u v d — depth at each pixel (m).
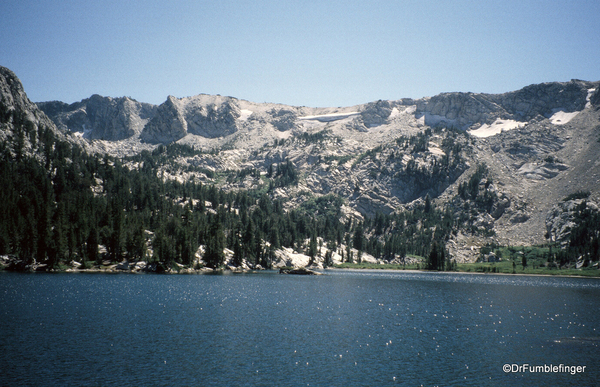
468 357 62.88
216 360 58.84
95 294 111.12
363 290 145.12
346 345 67.88
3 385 48.56
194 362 57.81
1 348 61.84
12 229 173.38
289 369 56.00
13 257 172.88
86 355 59.62
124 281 143.00
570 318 95.38
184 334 72.19
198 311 92.62
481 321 90.06
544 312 103.75
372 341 70.81
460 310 104.75
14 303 95.06
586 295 145.38
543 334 78.06
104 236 190.62
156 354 60.78
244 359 59.50
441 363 59.84
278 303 107.31
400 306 109.00
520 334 78.00
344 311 98.62
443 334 77.00
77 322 78.69
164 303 101.25
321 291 137.38
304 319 87.38
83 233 183.00
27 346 63.00
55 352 60.59
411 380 53.09
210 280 158.88
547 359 62.22
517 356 63.56
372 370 56.41
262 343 67.75
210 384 50.28
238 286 142.00
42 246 167.62
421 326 83.56
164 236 191.50
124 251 195.00
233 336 71.62
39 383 49.34
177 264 191.25
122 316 85.12
